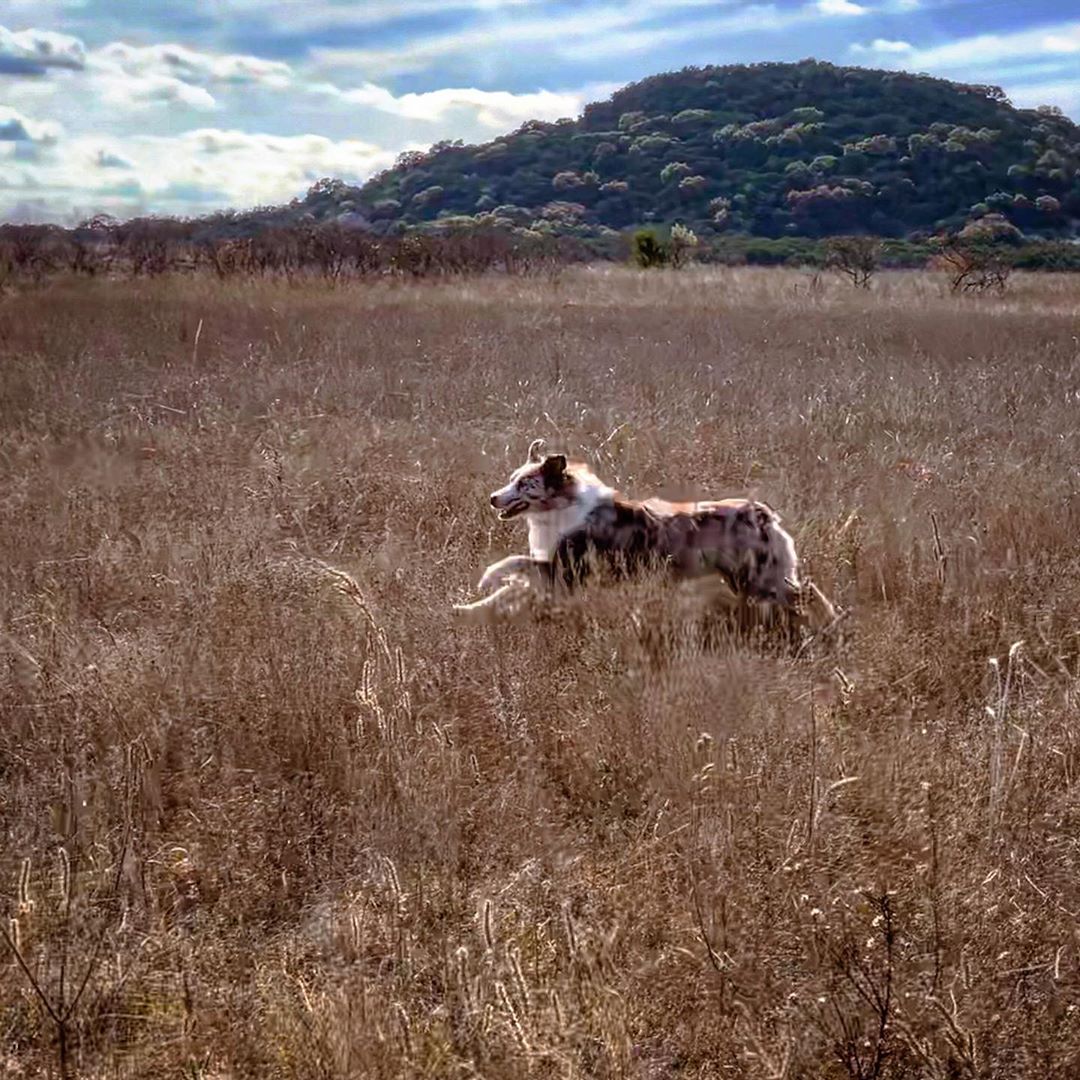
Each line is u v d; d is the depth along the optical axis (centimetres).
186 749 514
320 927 411
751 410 1165
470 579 709
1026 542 750
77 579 689
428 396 1237
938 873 415
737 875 425
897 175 10012
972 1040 352
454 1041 356
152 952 397
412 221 10244
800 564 717
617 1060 350
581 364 1440
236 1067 352
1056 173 10169
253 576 652
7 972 382
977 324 1988
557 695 564
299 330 1688
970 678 595
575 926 394
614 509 673
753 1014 372
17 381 1300
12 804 476
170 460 968
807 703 549
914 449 1009
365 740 514
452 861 443
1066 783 488
